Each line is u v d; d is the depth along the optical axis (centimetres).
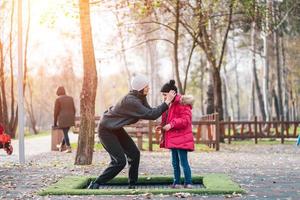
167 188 933
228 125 2617
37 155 1736
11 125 3266
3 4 3206
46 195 839
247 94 8525
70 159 1556
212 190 842
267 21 2786
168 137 913
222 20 2995
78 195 834
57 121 1869
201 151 1978
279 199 783
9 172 1186
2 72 3161
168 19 2850
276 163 1410
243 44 4666
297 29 4147
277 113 4194
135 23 2570
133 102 864
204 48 2672
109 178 898
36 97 6844
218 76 2719
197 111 9188
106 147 895
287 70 4869
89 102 1359
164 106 870
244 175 1108
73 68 6341
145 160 1513
